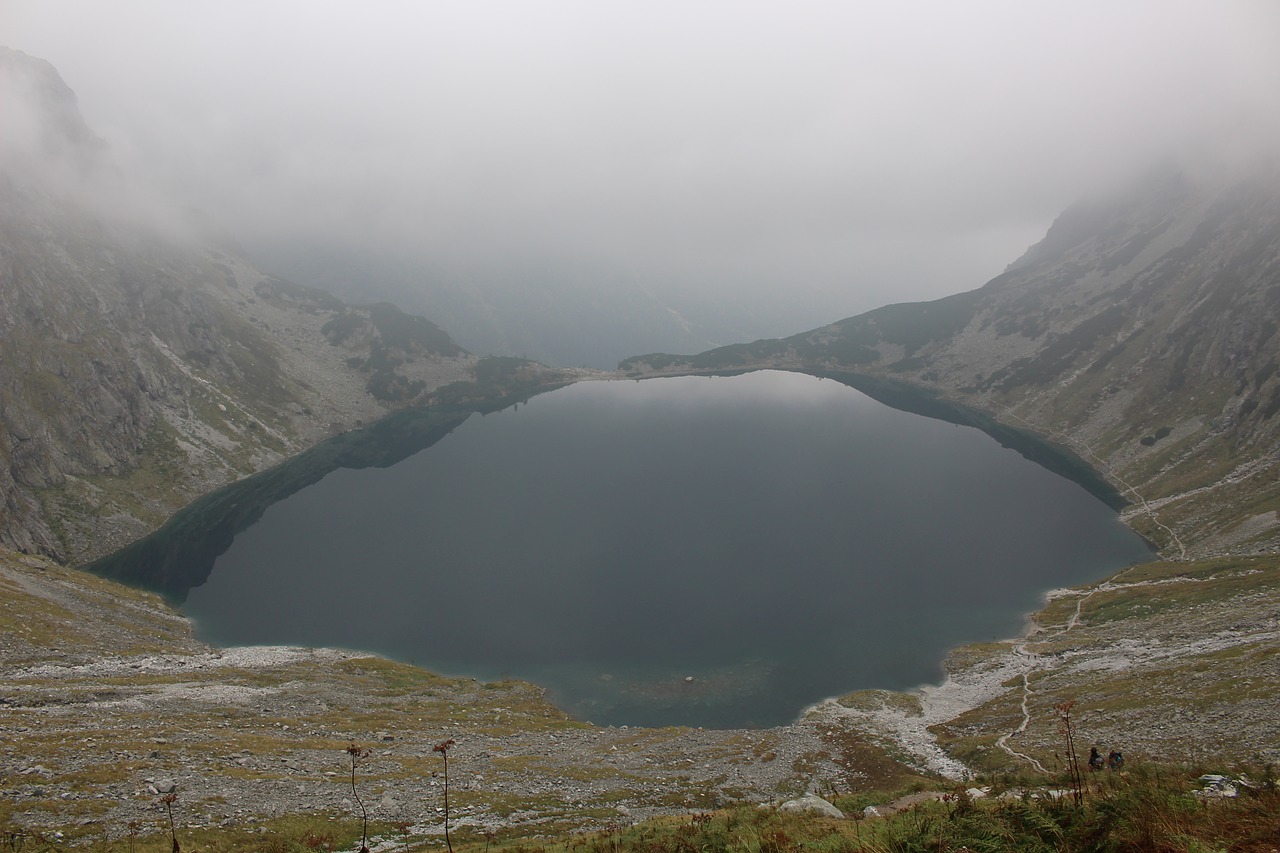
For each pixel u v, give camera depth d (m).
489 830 38.91
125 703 62.25
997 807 19.83
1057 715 69.00
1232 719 52.38
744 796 53.16
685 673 102.06
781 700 93.62
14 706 58.06
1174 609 99.88
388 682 88.88
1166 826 15.01
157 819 34.47
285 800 39.91
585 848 28.09
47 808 34.22
